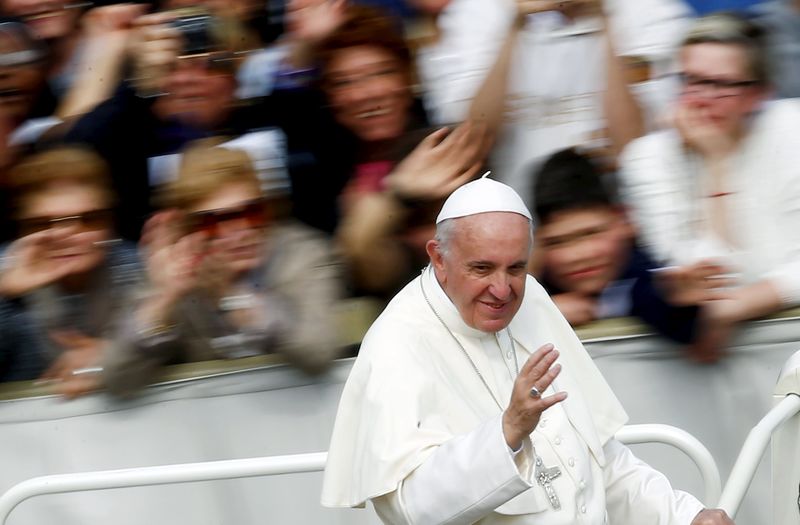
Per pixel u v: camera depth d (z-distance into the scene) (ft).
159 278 50.47
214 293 50.29
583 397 42.27
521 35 50.19
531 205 50.57
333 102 49.90
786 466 45.27
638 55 49.98
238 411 50.75
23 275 50.85
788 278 49.70
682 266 49.90
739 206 49.73
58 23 50.70
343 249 50.31
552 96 50.34
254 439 50.83
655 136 50.21
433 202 49.96
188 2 50.47
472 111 50.37
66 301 50.80
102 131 50.49
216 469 45.32
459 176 50.24
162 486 52.11
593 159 50.37
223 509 52.08
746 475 42.29
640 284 50.34
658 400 50.55
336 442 40.37
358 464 38.86
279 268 50.24
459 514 36.73
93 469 51.19
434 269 40.83
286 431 50.75
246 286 50.31
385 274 50.29
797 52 49.44
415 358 39.83
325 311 50.34
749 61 49.11
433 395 39.42
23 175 50.55
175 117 50.37
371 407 39.04
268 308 50.29
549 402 35.53
